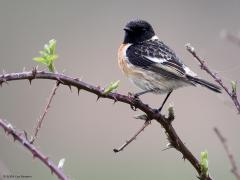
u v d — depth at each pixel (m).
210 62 16.58
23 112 16.45
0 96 16.52
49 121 16.20
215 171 13.83
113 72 18.94
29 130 16.00
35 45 19.59
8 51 19.31
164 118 6.36
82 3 20.56
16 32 19.73
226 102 6.52
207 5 19.67
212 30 19.44
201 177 6.30
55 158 14.66
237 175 5.79
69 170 14.07
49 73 5.80
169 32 19.91
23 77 5.70
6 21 19.84
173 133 6.32
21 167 12.11
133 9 20.56
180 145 6.30
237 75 14.66
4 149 12.20
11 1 20.08
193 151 15.52
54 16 20.23
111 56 19.69
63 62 19.39
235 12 19.30
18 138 5.21
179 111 16.38
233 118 15.90
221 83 6.55
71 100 16.66
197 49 18.72
